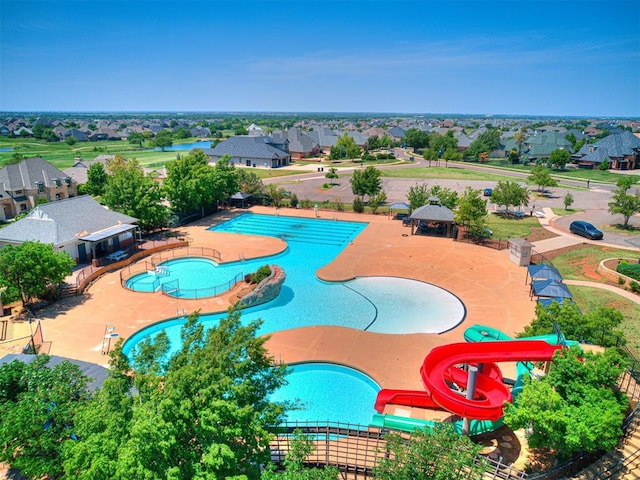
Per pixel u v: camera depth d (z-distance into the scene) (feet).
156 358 57.93
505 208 218.59
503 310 110.73
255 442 48.49
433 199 177.47
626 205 178.81
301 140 451.94
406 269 140.97
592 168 369.09
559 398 52.39
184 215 199.11
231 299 117.19
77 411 53.06
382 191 248.11
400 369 85.71
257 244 166.61
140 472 43.32
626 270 127.13
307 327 103.50
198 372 48.14
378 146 516.32
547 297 113.29
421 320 108.17
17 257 106.11
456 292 122.72
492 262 146.30
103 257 146.51
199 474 42.80
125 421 48.60
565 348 61.31
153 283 130.72
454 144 466.29
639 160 368.68
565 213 208.54
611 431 50.03
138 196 166.20
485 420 57.82
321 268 142.10
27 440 54.19
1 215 208.03
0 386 61.21
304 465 60.03
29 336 97.35
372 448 63.21
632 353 87.15
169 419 43.73
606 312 83.10
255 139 390.21
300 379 85.40
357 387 82.69
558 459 56.80
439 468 46.06
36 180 223.92
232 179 219.61
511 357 61.52
